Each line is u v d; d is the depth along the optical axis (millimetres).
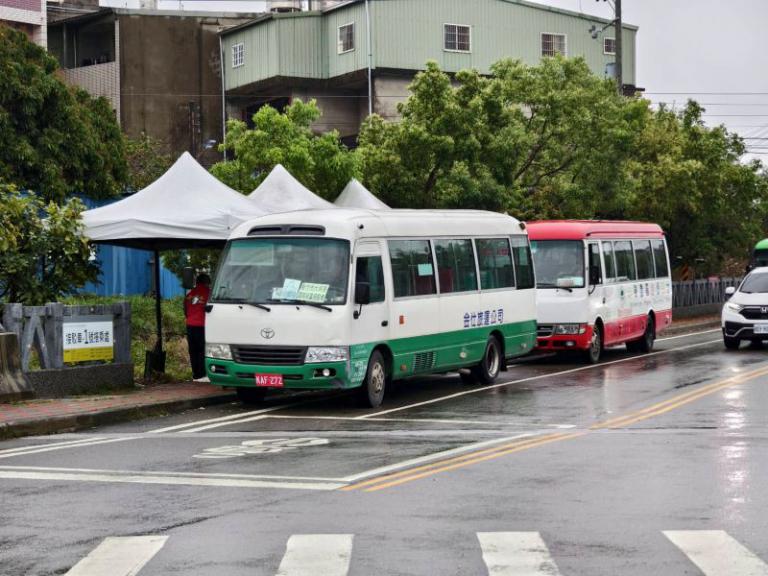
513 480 11234
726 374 23078
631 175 39656
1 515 9750
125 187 36844
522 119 36406
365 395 17891
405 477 11430
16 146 31391
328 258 17641
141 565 7949
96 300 28672
